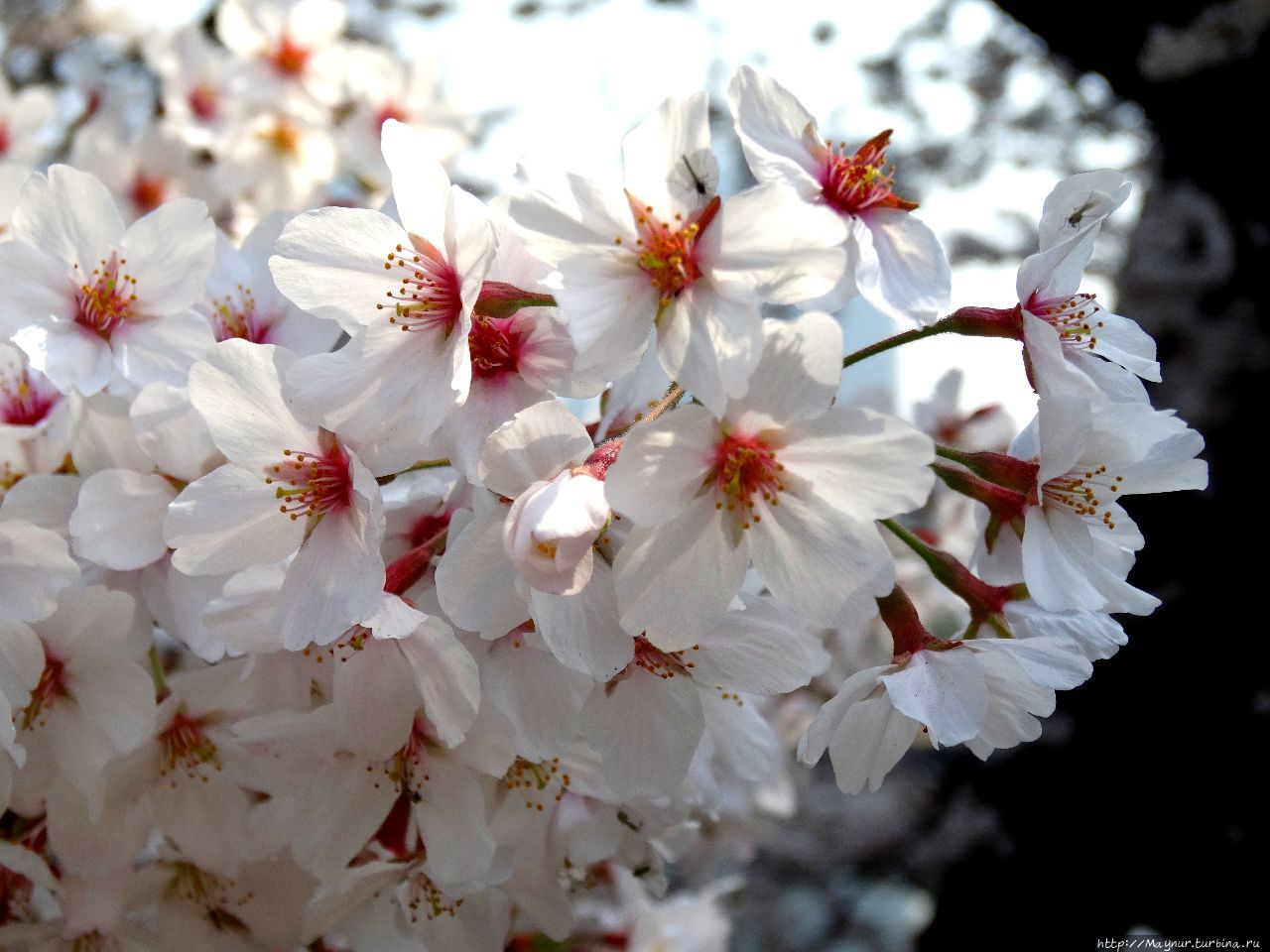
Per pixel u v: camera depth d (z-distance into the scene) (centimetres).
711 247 20
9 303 24
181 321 24
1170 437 22
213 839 25
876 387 39
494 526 21
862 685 22
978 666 22
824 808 66
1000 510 23
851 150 62
